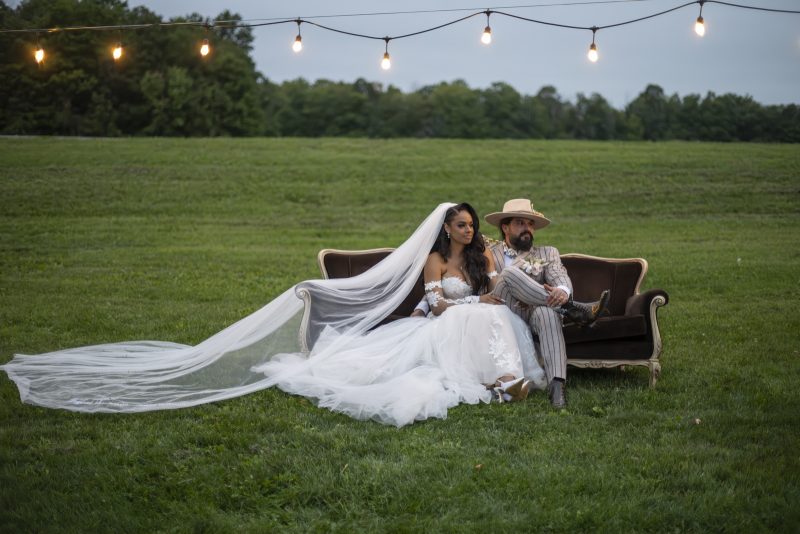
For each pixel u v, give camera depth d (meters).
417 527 3.93
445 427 5.46
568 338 6.46
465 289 6.80
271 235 18.27
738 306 10.25
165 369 6.61
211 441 5.18
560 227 19.19
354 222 20.25
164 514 4.12
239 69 55.91
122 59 51.00
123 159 27.23
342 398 5.83
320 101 69.25
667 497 4.26
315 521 4.04
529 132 67.75
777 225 18.89
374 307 6.87
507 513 4.09
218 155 28.88
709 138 59.91
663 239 17.33
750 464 4.70
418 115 68.38
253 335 6.79
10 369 6.62
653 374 6.40
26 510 4.13
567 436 5.23
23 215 19.44
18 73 47.44
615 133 66.44
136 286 11.85
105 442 5.12
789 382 6.58
